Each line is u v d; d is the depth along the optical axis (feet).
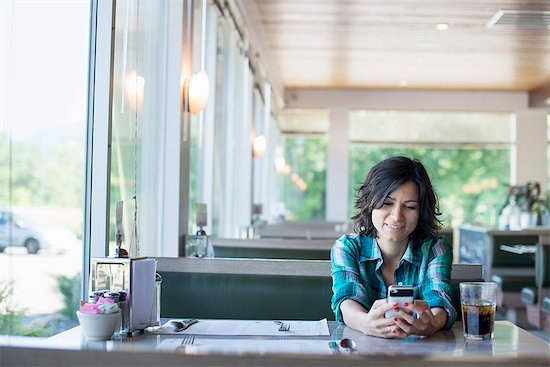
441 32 26.00
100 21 8.93
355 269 6.64
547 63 31.58
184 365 3.73
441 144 40.57
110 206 9.11
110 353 3.81
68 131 8.14
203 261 8.98
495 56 30.27
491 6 22.17
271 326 6.35
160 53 12.27
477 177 41.91
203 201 17.44
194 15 14.75
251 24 23.67
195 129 15.88
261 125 32.58
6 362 3.85
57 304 7.76
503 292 23.48
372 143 40.68
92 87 8.88
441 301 6.31
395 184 6.31
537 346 5.54
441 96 39.29
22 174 6.77
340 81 37.19
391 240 6.42
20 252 6.72
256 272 8.87
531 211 29.25
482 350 5.34
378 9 22.85
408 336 5.92
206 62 17.72
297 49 29.43
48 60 7.47
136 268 5.89
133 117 10.44
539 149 39.34
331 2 22.07
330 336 5.89
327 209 39.63
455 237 36.47
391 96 39.42
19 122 6.73
